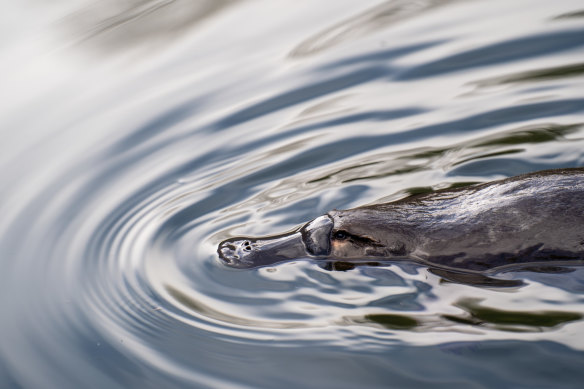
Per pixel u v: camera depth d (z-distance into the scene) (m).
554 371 9.23
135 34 21.19
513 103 15.95
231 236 12.91
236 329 10.70
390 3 21.53
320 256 11.74
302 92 17.69
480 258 10.77
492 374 9.35
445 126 15.66
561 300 10.32
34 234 13.99
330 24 20.73
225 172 15.12
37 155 16.59
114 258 12.85
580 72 16.48
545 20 18.84
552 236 10.48
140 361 10.34
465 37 18.92
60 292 12.22
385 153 15.05
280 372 9.83
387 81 17.72
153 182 15.07
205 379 9.84
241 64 19.20
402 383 9.42
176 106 17.69
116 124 17.31
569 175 10.93
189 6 22.56
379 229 11.42
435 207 11.50
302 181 14.48
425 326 10.28
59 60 20.28
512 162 14.16
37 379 10.37
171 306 11.35
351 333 10.38
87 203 14.70
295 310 10.98
